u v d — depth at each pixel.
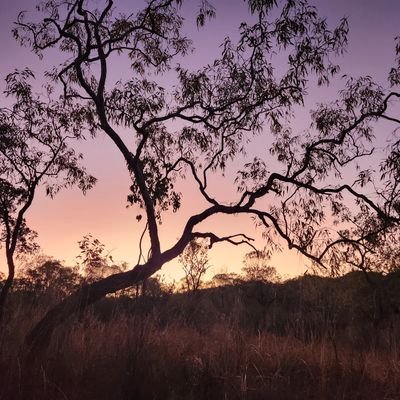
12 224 13.20
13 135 12.74
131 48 12.77
